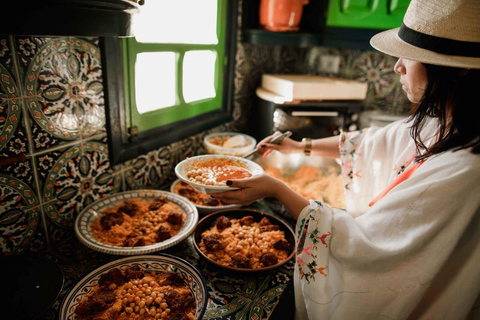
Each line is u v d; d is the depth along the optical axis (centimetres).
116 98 114
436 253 66
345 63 227
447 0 60
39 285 77
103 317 76
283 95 177
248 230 109
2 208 89
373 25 173
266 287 91
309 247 75
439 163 69
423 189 66
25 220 96
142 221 109
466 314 74
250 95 204
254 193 85
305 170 169
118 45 110
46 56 90
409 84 72
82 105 104
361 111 224
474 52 59
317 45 181
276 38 173
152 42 126
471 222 70
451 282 74
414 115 72
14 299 72
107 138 115
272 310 83
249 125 212
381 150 107
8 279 78
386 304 71
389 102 228
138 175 133
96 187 116
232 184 83
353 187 115
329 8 172
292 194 84
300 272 77
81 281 80
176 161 152
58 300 84
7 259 85
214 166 110
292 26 172
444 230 65
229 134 173
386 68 221
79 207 111
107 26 60
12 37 82
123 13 62
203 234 108
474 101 64
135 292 81
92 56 103
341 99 181
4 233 91
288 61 228
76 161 106
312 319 77
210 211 121
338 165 165
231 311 82
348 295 73
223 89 178
